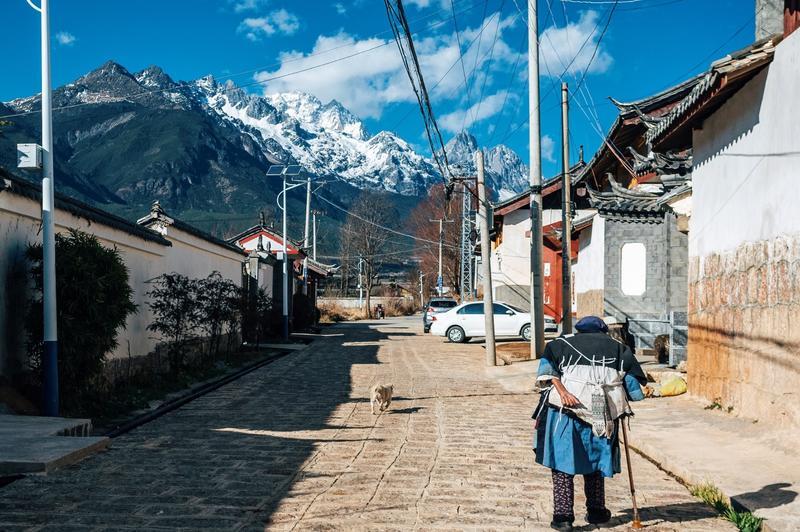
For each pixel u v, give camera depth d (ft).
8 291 33.55
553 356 18.57
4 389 32.42
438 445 29.40
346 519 19.01
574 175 114.01
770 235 29.22
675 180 50.65
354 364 67.26
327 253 404.98
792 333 26.99
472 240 172.35
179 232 60.39
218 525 18.42
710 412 34.14
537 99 63.26
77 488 21.90
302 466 25.36
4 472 23.45
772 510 18.76
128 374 47.29
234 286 67.92
